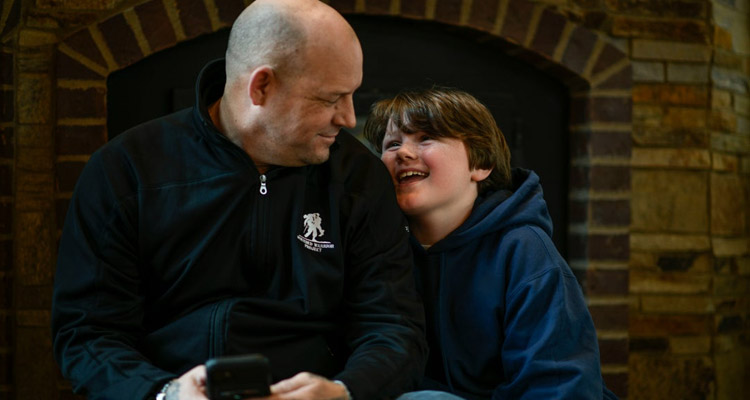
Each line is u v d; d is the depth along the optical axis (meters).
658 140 2.58
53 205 2.16
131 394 1.14
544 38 2.47
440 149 1.49
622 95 2.53
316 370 1.30
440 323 1.50
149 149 1.32
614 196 2.54
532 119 2.61
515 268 1.43
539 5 2.47
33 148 2.14
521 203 1.54
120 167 1.30
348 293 1.37
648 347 2.58
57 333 1.27
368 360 1.21
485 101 2.55
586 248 2.54
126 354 1.20
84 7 2.17
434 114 1.50
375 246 1.37
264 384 1.04
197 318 1.26
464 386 1.48
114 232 1.27
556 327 1.36
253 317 1.26
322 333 1.33
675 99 2.59
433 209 1.52
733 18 2.74
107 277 1.26
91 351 1.21
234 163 1.29
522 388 1.38
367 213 1.37
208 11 2.25
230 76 1.28
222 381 1.02
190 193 1.29
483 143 1.54
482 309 1.47
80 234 1.28
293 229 1.32
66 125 2.16
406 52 2.49
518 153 2.58
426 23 2.47
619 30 2.54
